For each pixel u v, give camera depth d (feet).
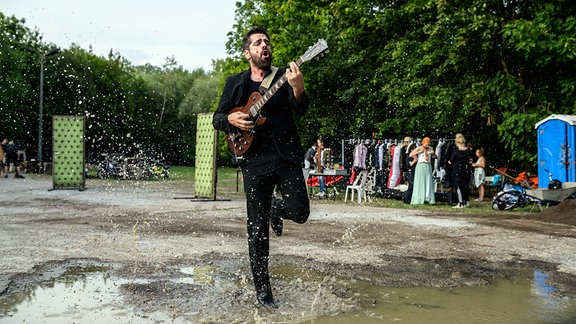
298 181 12.91
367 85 77.51
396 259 19.33
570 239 25.68
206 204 42.24
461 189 46.70
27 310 12.10
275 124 12.82
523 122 53.11
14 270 16.17
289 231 26.66
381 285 15.21
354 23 80.38
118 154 95.76
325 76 81.92
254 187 12.88
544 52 51.78
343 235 25.48
